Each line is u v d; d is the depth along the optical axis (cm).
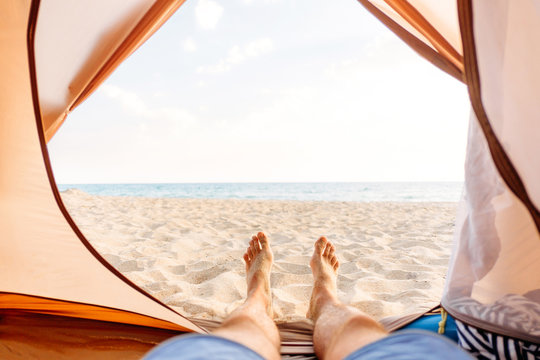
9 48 103
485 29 80
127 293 122
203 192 2809
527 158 82
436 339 60
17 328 133
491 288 96
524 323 92
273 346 88
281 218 547
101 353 119
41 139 108
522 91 79
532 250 90
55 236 115
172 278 217
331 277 170
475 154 97
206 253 287
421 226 454
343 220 524
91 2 123
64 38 129
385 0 127
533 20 78
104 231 381
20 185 110
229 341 67
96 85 149
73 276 120
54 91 141
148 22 142
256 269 169
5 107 106
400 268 236
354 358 65
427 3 118
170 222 453
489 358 96
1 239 113
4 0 101
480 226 97
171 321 128
